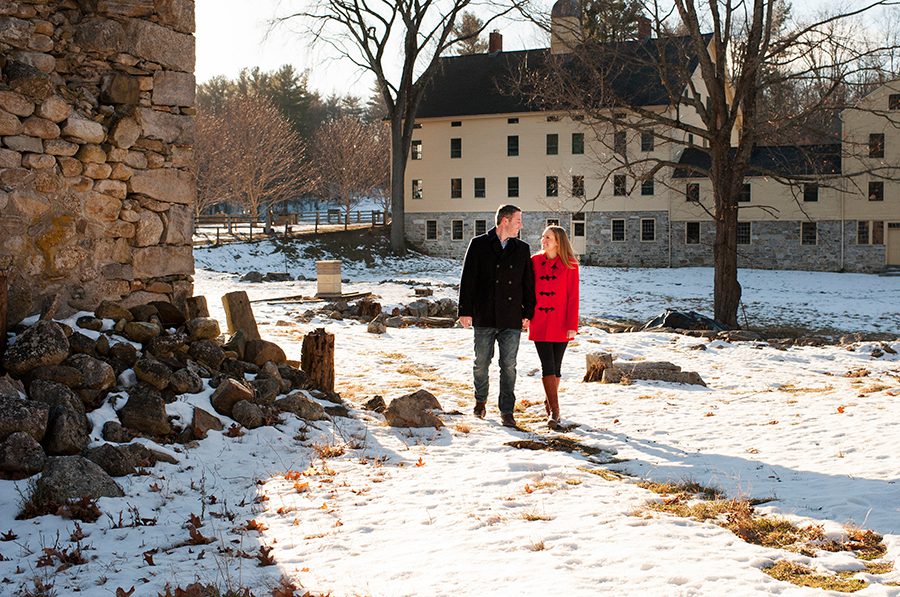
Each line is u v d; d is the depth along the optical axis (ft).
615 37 90.89
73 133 28.07
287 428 26.66
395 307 79.71
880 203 164.14
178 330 29.96
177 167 31.63
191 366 27.35
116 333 27.68
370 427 28.19
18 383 23.03
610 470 23.38
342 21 162.91
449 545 16.52
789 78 79.25
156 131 30.81
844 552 15.89
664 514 18.54
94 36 28.89
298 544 16.99
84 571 15.57
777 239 173.06
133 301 30.19
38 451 20.52
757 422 29.60
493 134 190.90
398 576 14.79
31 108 27.07
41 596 14.35
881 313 108.17
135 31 29.96
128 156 29.91
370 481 21.88
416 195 199.00
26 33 27.43
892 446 24.43
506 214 29.45
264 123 215.51
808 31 77.30
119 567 15.76
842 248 168.14
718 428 28.81
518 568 14.93
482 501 19.69
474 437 27.43
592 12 90.74
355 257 177.47
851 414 30.04
